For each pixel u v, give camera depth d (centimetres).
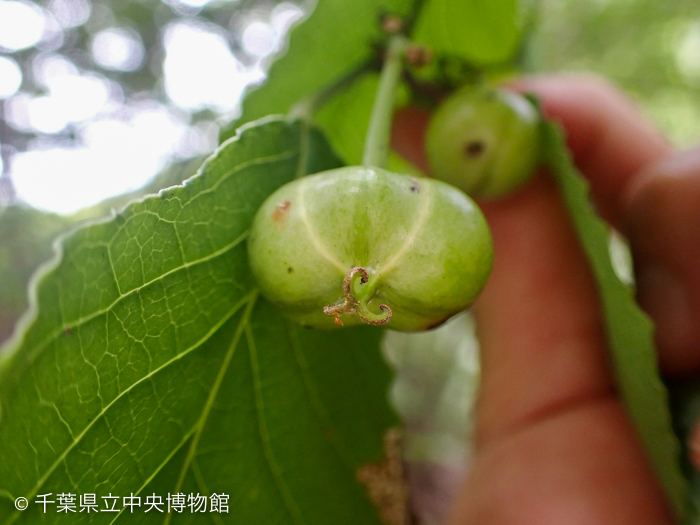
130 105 15
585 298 5
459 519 5
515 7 5
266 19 15
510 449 5
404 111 5
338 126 5
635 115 6
